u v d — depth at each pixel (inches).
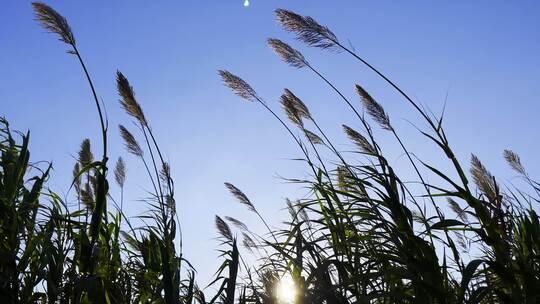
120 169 195.0
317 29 123.1
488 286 90.9
